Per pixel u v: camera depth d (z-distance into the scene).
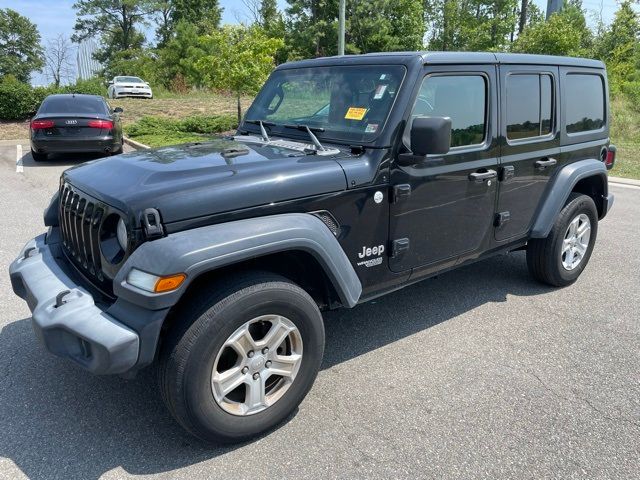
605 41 28.59
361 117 3.30
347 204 3.04
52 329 2.48
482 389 3.28
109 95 30.59
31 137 11.06
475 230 3.85
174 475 2.56
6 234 6.23
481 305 4.52
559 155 4.42
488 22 36.94
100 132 11.12
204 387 2.53
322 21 33.41
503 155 3.89
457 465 2.63
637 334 4.01
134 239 2.48
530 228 4.38
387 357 3.67
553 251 4.58
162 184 2.61
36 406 3.08
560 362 3.60
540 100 4.18
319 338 2.91
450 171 3.51
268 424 2.81
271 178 2.77
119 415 3.01
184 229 2.52
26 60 73.69
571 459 2.68
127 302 2.46
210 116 17.11
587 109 4.73
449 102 3.49
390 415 3.02
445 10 36.84
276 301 2.66
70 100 11.68
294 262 2.98
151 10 63.06
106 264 2.67
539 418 3.00
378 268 3.31
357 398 3.19
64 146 10.95
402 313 4.36
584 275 5.23
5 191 8.59
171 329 2.54
